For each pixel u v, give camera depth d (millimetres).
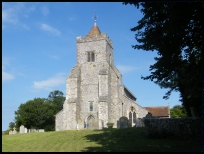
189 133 16844
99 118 37969
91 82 41469
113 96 41469
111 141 15883
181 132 17031
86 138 17828
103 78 39688
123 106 41906
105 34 42906
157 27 13391
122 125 26141
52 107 59000
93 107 40281
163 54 14164
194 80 13023
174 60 14398
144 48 14320
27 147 14938
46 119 55594
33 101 56406
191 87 13336
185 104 17594
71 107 39156
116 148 13156
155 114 45688
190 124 16969
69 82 40688
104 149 12984
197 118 16812
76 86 40312
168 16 12336
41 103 57438
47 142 16766
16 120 54406
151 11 12992
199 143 13766
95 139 17141
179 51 14164
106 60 42250
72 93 40156
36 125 54812
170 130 17234
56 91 70688
